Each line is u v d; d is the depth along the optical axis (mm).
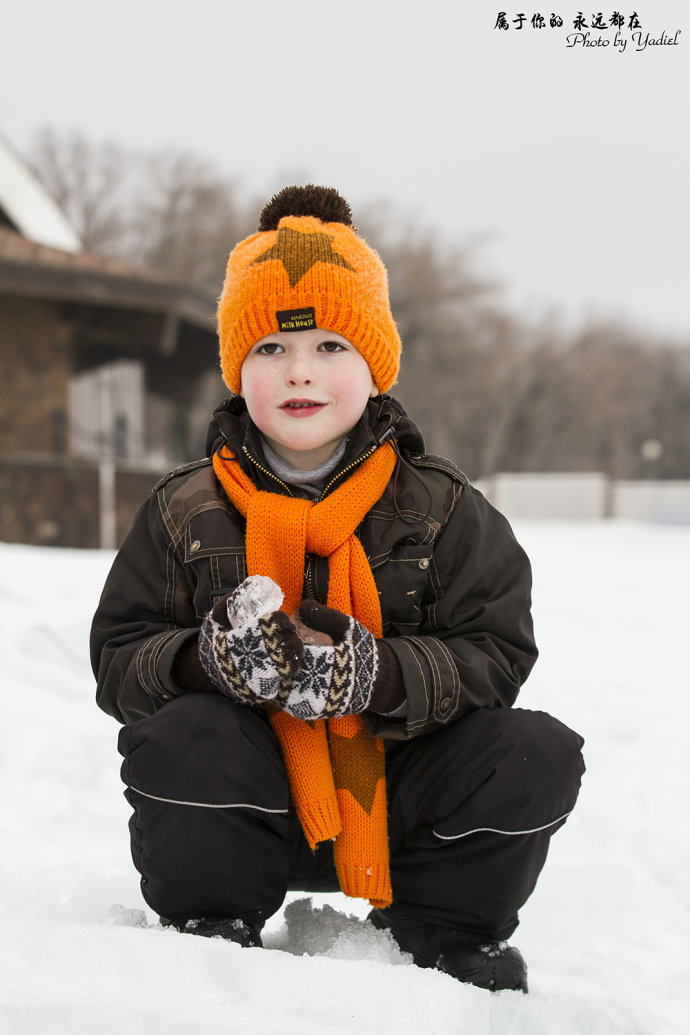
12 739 3176
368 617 1662
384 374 1791
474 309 44906
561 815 1582
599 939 2125
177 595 1746
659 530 16641
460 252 43219
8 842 2443
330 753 1653
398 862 1684
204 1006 1136
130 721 1710
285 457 1786
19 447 12266
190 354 16297
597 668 4922
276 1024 1110
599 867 2422
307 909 1814
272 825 1584
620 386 51719
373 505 1735
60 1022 1042
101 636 1758
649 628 6148
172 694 1606
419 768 1651
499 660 1685
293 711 1490
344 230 1791
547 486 20078
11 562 6309
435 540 1737
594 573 9195
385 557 1705
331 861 1737
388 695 1555
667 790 3031
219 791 1504
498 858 1581
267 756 1556
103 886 2053
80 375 13953
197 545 1707
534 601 7094
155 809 1521
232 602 1482
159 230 44594
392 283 42094
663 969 1989
